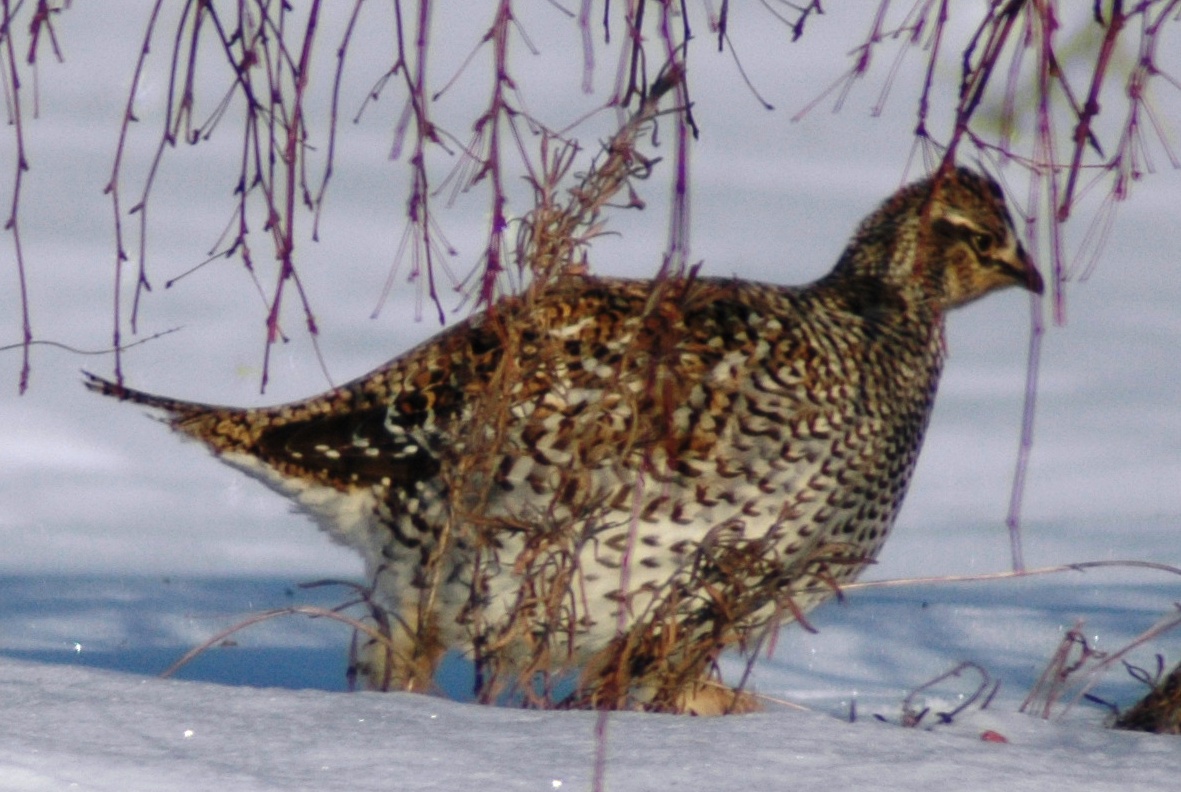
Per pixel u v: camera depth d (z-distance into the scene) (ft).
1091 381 67.72
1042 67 25.38
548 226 31.96
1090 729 28.63
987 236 38.88
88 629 41.01
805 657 39.29
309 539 51.11
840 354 34.88
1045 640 40.65
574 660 32.78
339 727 24.98
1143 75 26.37
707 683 32.24
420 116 26.78
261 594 44.93
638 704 32.40
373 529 33.58
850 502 34.73
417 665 33.09
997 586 45.91
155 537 50.42
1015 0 25.98
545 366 31.83
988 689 36.45
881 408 35.42
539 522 31.71
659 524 32.22
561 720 26.17
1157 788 23.79
